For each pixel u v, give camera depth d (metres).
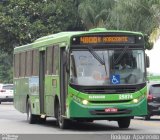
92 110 22.41
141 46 23.31
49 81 25.77
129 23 49.84
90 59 22.78
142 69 23.12
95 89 22.52
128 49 23.11
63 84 23.75
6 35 64.62
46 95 26.42
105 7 57.94
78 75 22.64
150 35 50.56
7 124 28.92
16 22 63.72
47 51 26.16
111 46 23.00
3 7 64.75
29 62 29.58
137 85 22.86
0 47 66.12
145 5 49.38
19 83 32.28
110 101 22.58
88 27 59.12
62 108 23.92
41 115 27.94
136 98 22.83
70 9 64.56
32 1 64.88
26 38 63.75
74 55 22.78
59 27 64.44
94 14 58.09
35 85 28.20
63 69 23.69
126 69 22.94
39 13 64.75
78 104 22.47
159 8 49.06
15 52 33.41
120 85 22.66
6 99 61.16
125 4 49.91
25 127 26.42
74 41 22.83
